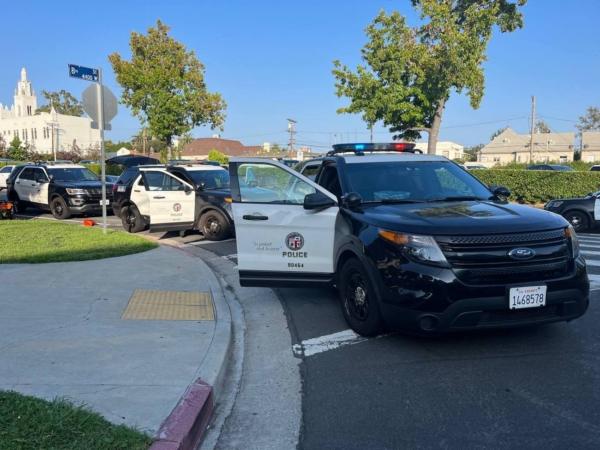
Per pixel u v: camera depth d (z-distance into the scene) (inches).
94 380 173.0
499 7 1096.2
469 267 187.9
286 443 148.9
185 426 144.6
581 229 601.0
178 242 504.7
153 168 543.2
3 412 142.6
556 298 191.8
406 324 194.5
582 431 149.3
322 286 251.9
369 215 220.8
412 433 151.0
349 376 190.7
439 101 1132.5
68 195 683.4
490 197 252.8
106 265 357.1
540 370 189.9
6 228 521.0
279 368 202.2
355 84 1133.1
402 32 1093.1
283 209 251.9
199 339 216.8
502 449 141.5
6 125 4077.3
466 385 179.6
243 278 259.1
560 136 3659.0
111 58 1135.0
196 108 1152.2
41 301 265.0
